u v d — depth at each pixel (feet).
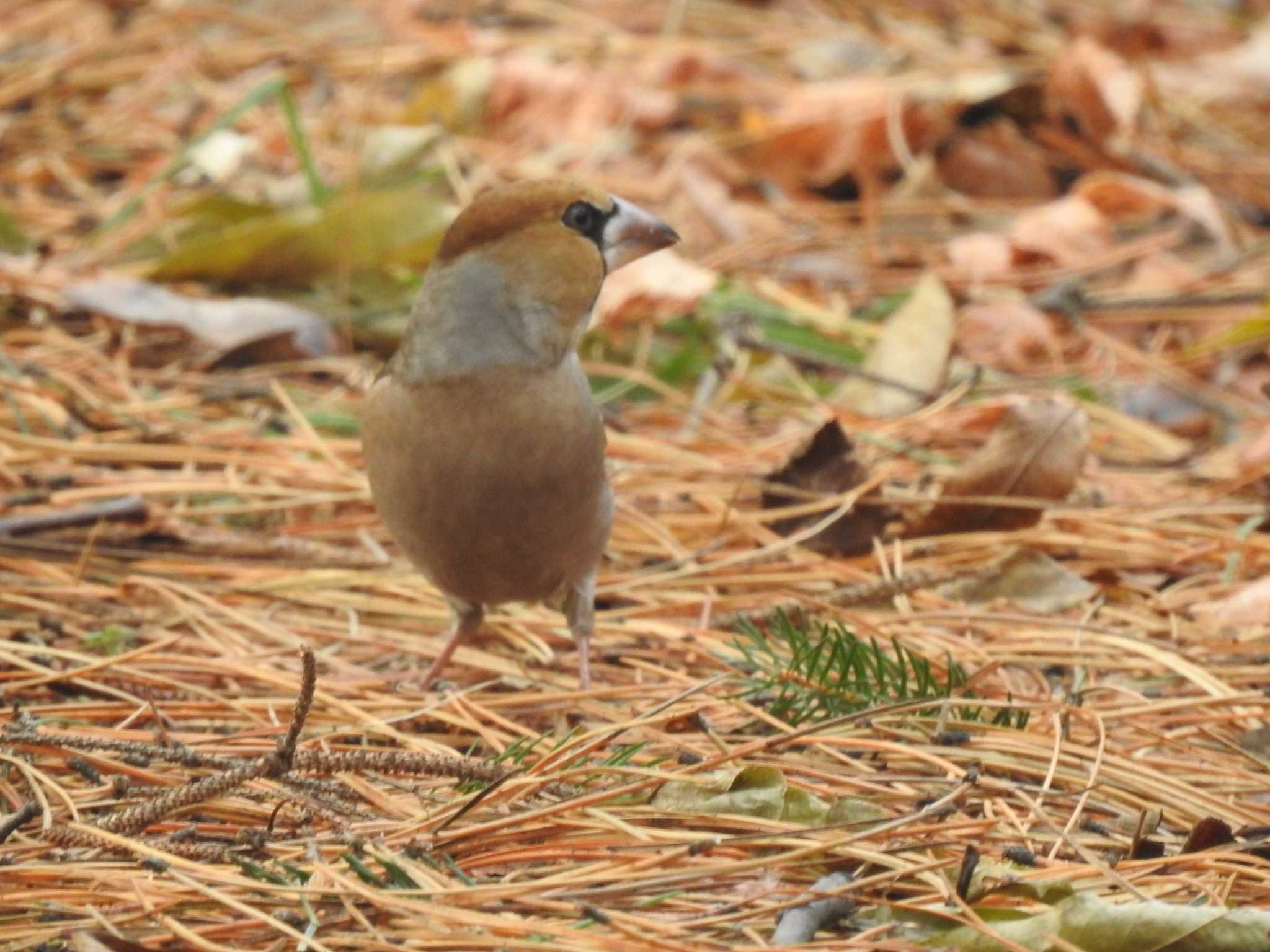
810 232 49.44
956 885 19.76
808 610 30.12
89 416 36.81
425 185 48.91
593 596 28.99
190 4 61.00
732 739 25.21
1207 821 21.33
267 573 31.94
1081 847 21.01
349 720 26.27
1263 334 41.78
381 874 20.43
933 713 25.44
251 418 38.06
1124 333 44.60
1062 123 53.83
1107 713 25.93
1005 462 32.96
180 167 44.34
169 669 27.81
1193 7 65.05
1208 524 34.60
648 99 54.34
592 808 22.08
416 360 26.27
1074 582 30.91
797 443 37.09
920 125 52.39
